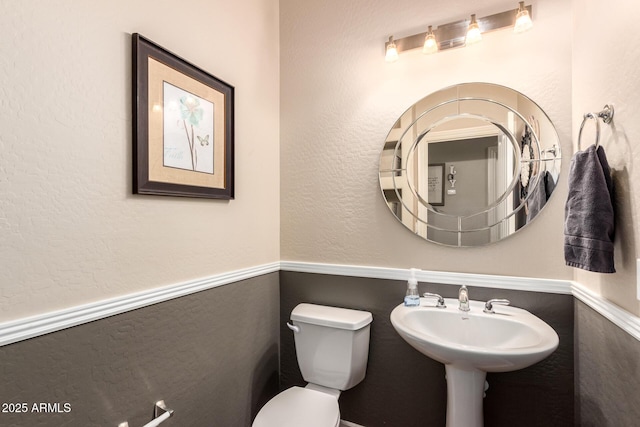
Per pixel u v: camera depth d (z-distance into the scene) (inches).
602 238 37.2
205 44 52.5
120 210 39.5
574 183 41.1
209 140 52.4
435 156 60.0
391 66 63.5
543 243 53.2
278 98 73.0
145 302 42.2
